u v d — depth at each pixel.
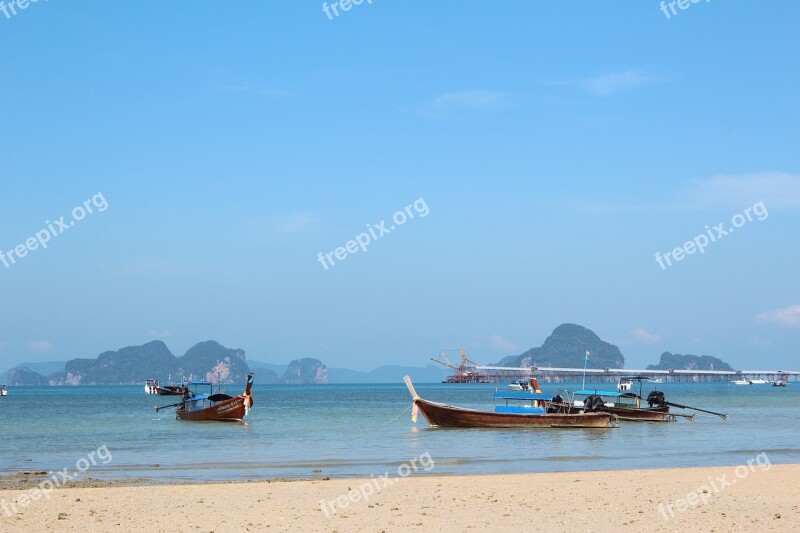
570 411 69.06
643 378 106.69
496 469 38.09
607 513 24.00
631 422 74.75
